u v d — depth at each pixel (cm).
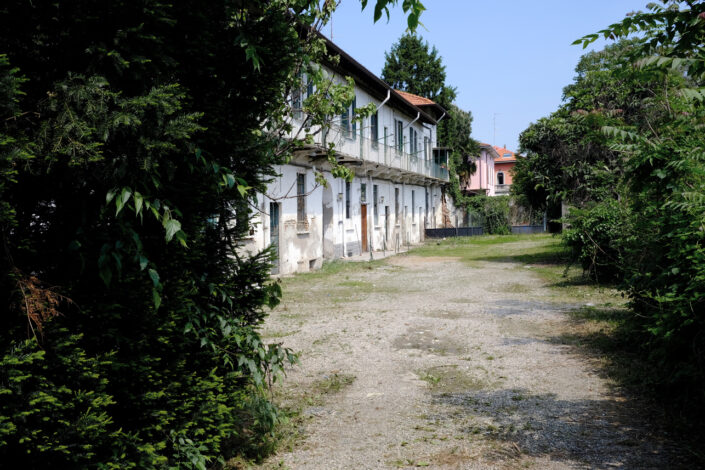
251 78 358
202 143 331
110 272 259
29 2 229
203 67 323
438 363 690
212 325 377
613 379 593
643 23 354
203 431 343
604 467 387
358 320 972
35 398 228
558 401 534
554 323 916
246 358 384
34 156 216
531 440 441
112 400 293
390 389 588
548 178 1875
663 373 543
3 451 229
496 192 6234
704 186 515
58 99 231
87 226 267
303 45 562
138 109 246
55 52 247
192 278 355
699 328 482
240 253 417
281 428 476
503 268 1847
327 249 2102
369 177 2567
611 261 1273
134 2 257
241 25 350
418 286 1439
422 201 3606
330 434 465
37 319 229
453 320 967
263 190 398
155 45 277
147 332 303
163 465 321
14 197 248
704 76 399
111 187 257
